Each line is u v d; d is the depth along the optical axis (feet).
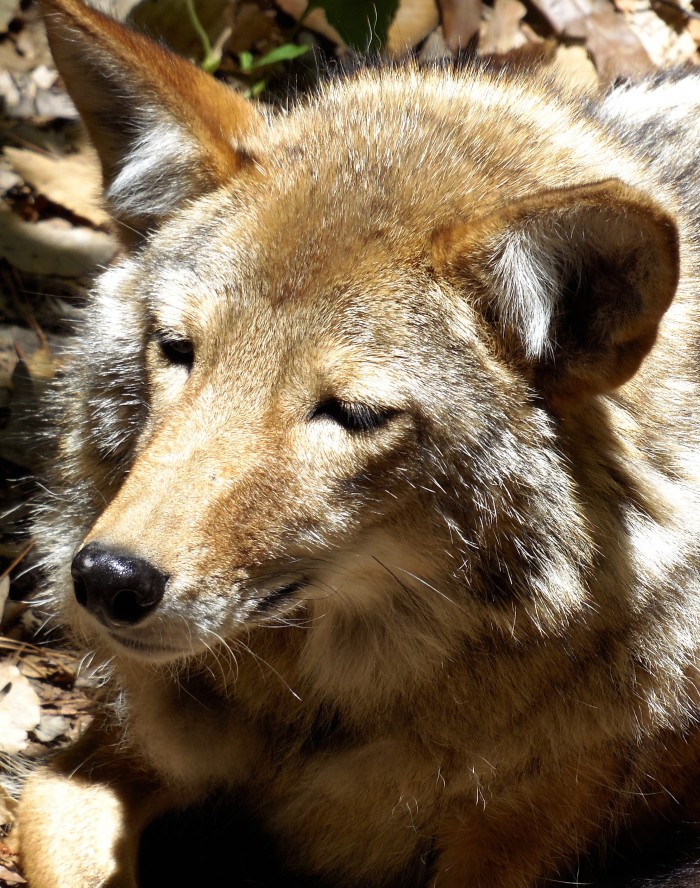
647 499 16.81
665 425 17.06
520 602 16.47
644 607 17.06
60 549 20.11
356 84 19.35
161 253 17.29
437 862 19.04
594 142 18.43
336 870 19.88
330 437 15.23
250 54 31.78
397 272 15.55
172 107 17.17
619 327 15.21
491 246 15.29
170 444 14.93
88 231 29.48
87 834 18.52
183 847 20.63
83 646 20.31
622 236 14.56
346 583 16.46
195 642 14.74
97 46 17.30
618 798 18.78
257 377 15.20
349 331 15.23
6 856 18.80
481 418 15.72
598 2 35.27
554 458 16.16
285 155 17.06
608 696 17.37
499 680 17.08
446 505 15.89
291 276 15.40
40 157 30.01
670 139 20.85
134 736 19.31
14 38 32.55
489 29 34.12
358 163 16.51
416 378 15.35
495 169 16.75
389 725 17.88
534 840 18.49
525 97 19.07
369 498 15.55
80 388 18.84
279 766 19.17
